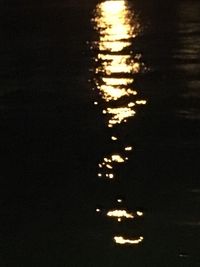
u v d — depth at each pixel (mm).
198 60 8773
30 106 7219
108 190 5160
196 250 4207
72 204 4965
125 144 6055
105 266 4062
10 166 5688
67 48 9719
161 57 9000
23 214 4840
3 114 6969
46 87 7887
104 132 6383
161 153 5805
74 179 5402
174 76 8125
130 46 9703
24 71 8570
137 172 5473
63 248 4309
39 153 5941
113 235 4461
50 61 9047
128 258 4145
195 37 10047
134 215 4730
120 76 8250
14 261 4156
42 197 5105
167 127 6418
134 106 7117
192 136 6156
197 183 5188
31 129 6531
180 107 6973
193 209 4766
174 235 4406
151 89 7629
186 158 5672
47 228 4609
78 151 5961
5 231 4582
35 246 4352
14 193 5191
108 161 5711
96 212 4824
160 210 4785
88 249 4285
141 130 6395
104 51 9477
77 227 4598
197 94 7375
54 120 6754
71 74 8406
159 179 5301
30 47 9867
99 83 7969
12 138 6309
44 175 5492
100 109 7047
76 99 7414
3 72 8523
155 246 4289
